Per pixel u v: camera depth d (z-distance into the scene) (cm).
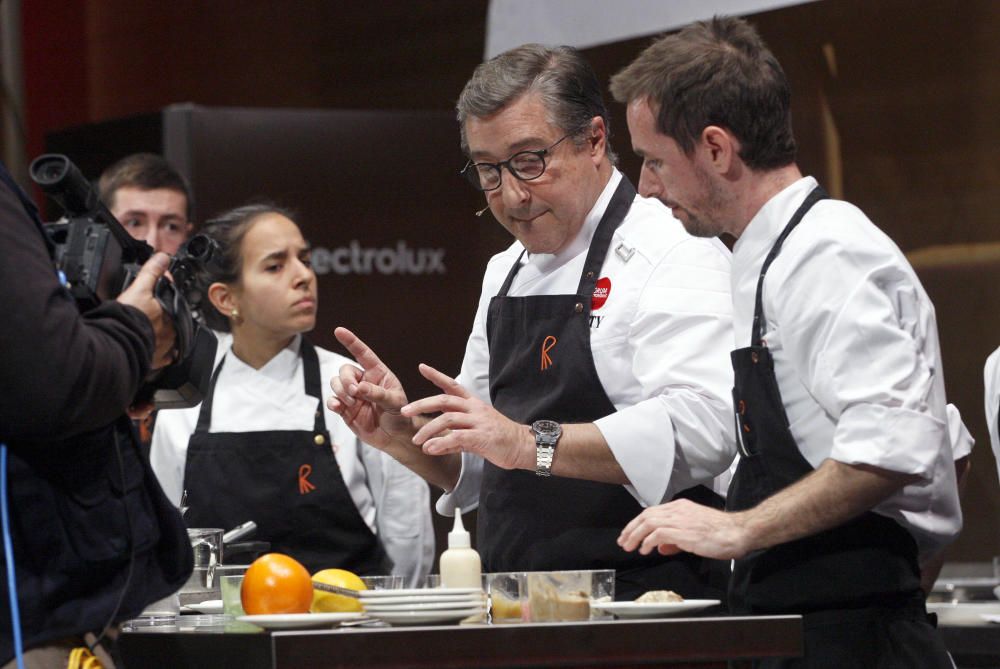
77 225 294
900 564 337
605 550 393
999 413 469
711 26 357
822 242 333
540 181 394
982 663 415
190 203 663
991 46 675
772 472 348
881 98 710
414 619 288
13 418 258
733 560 364
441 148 746
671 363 387
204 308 575
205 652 289
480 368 452
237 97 955
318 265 725
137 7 994
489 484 419
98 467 282
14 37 970
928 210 699
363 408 399
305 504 546
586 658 275
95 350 265
